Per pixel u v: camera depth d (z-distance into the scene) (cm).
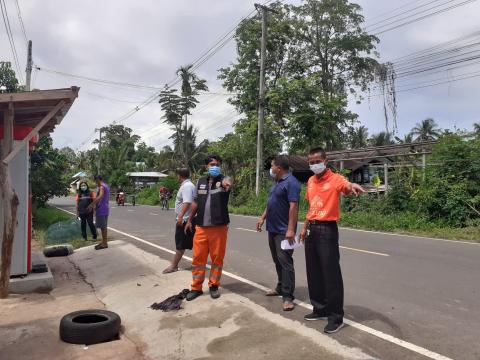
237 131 3098
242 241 1245
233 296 629
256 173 2623
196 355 462
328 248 498
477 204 1483
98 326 520
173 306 596
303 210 2061
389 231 1491
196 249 632
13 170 727
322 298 530
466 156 1537
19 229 736
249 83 3166
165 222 1884
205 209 625
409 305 609
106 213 1099
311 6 3659
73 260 1010
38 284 732
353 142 4316
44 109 698
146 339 524
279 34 3198
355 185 482
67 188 2227
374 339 479
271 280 760
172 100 4972
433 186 1558
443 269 846
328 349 451
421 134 5362
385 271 829
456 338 487
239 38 3234
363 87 3806
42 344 511
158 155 6197
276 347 461
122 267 888
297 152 2930
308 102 2914
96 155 6662
